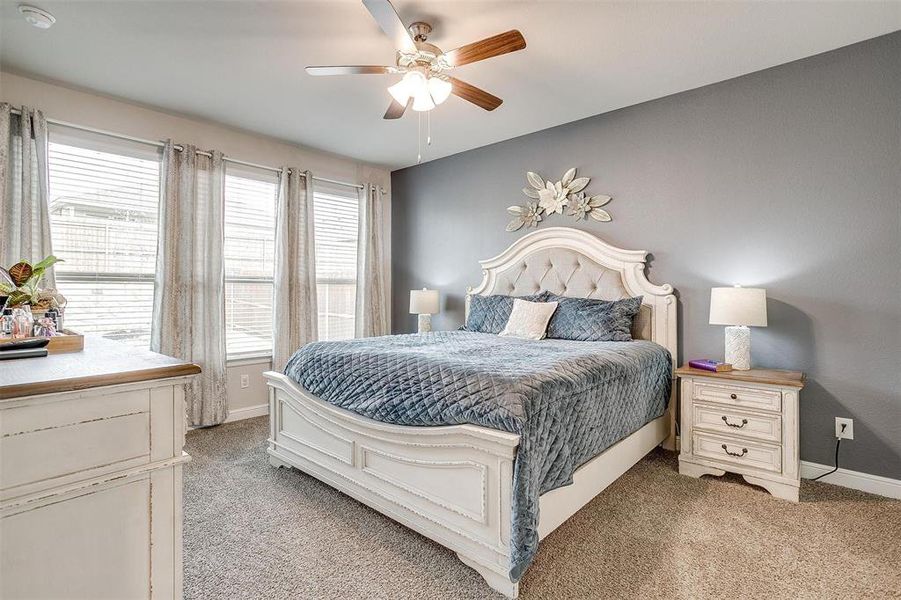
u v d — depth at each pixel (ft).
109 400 3.29
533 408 5.46
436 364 6.63
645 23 7.67
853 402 8.39
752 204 9.51
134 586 3.42
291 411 8.74
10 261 9.26
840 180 8.52
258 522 7.00
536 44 8.32
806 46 8.42
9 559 2.88
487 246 14.32
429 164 15.93
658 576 5.66
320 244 15.08
